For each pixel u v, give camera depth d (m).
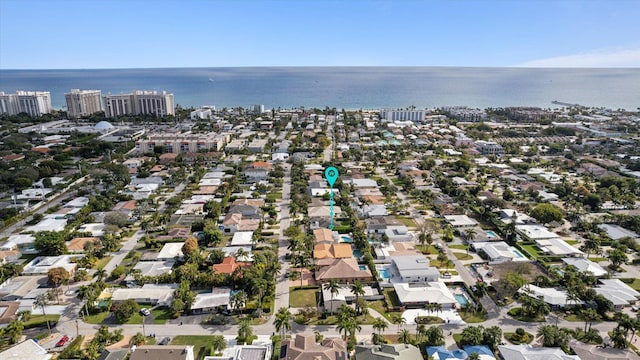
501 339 131.88
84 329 139.25
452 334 136.50
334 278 167.38
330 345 123.38
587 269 172.38
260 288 150.25
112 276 169.88
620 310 149.75
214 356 123.81
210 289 162.75
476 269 178.50
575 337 133.00
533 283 165.88
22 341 132.25
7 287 163.38
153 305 153.75
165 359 116.12
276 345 129.38
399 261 177.88
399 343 129.62
